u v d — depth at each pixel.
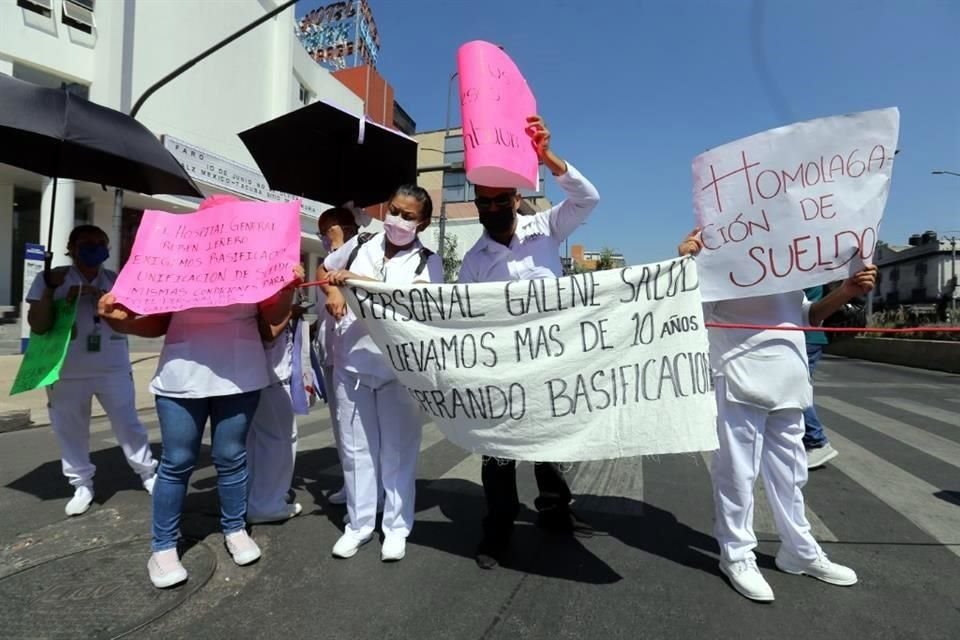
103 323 3.79
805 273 2.65
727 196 2.79
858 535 3.42
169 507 2.81
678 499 4.05
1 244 15.20
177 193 4.09
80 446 3.74
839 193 2.61
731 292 2.75
